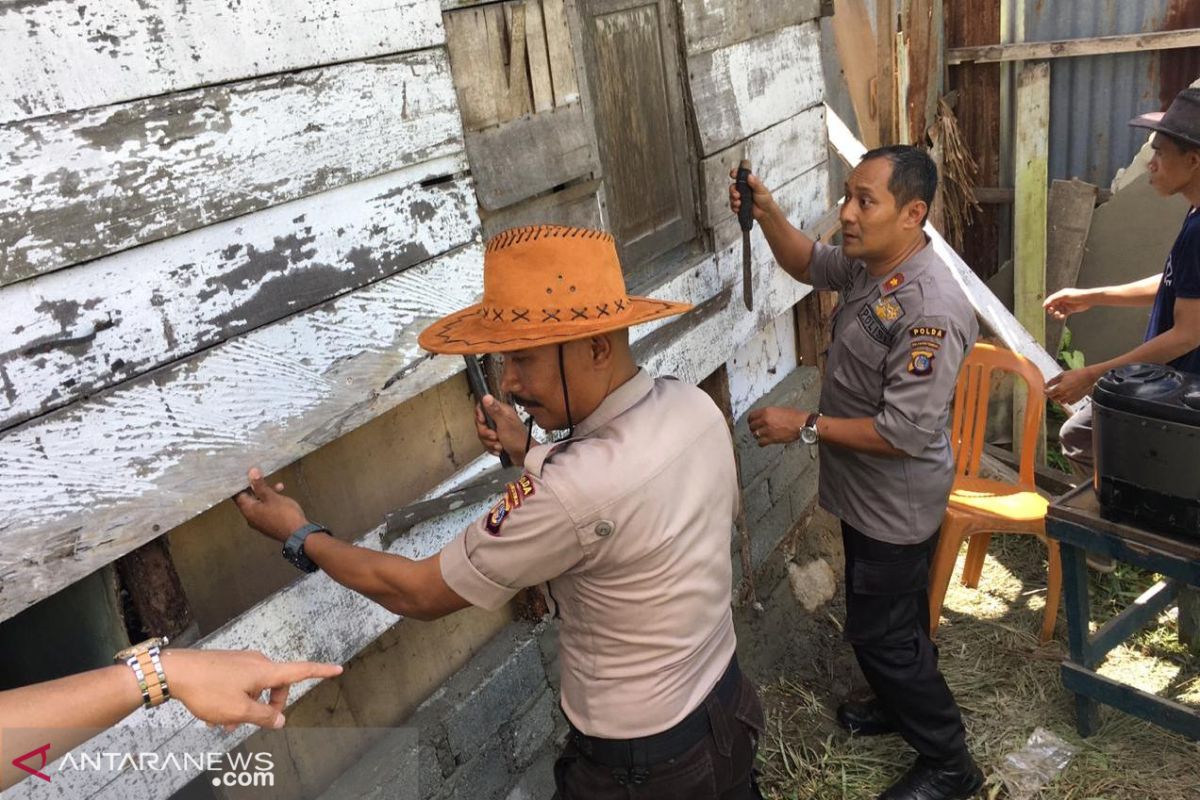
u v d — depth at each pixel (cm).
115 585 146
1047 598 324
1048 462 458
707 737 158
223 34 140
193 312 141
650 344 255
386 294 173
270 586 177
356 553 147
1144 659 317
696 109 267
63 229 124
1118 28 455
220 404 147
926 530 242
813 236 335
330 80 158
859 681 320
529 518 135
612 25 238
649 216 262
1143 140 467
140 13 130
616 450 139
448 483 205
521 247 133
